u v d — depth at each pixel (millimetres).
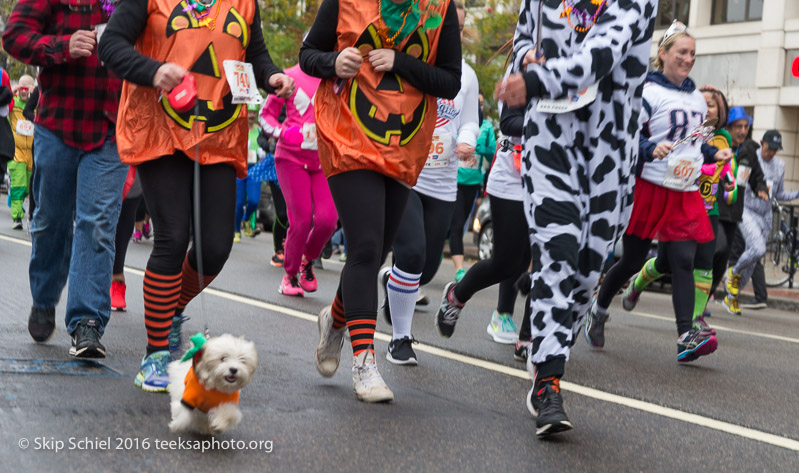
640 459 3566
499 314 6121
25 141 12641
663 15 23250
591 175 3840
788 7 21047
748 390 5117
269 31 20906
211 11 3965
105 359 4602
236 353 3232
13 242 10562
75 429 3383
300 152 7496
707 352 5750
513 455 3500
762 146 10578
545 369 3795
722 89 22016
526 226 5352
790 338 7715
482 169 9555
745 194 9891
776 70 21031
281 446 3391
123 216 6141
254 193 14117
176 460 3139
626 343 6637
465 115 6023
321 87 4223
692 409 4500
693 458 3631
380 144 4105
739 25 21719
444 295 5781
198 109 3904
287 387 4316
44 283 4754
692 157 5715
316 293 8188
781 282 13648
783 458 3711
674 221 5820
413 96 4164
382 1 4043
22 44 4305
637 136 3926
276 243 10172
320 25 4148
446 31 4199
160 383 3973
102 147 4488
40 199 4586
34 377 4090
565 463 3445
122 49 3775
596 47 3629
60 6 4430
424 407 4145
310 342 5562
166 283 3973
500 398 4438
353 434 3615
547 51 3832
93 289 4488
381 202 4160
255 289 8055
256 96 3982
